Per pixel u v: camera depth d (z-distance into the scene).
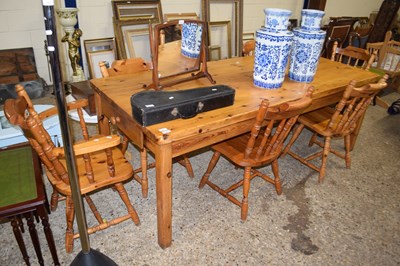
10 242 1.61
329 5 5.29
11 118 1.15
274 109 1.47
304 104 1.51
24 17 3.02
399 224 1.86
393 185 2.21
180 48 1.78
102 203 1.90
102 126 1.91
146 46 3.58
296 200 2.01
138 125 1.35
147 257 1.56
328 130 2.05
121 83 1.77
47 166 1.38
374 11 6.07
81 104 1.65
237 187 1.96
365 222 1.86
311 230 1.78
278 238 1.71
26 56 3.13
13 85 3.06
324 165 2.15
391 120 3.24
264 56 1.74
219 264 1.55
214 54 4.10
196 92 1.48
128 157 2.30
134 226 1.74
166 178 1.40
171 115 1.36
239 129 1.58
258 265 1.55
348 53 2.72
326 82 2.01
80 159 1.60
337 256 1.63
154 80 1.65
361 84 2.09
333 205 1.99
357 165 2.42
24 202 1.24
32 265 1.49
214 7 4.01
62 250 1.57
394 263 1.60
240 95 1.71
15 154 1.53
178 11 3.83
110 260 1.35
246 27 4.54
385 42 3.62
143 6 3.47
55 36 0.88
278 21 1.68
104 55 3.42
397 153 2.62
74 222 1.74
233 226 1.78
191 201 1.96
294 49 1.93
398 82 4.00
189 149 1.43
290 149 2.59
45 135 1.33
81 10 3.24
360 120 2.43
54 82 0.93
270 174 2.25
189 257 1.57
